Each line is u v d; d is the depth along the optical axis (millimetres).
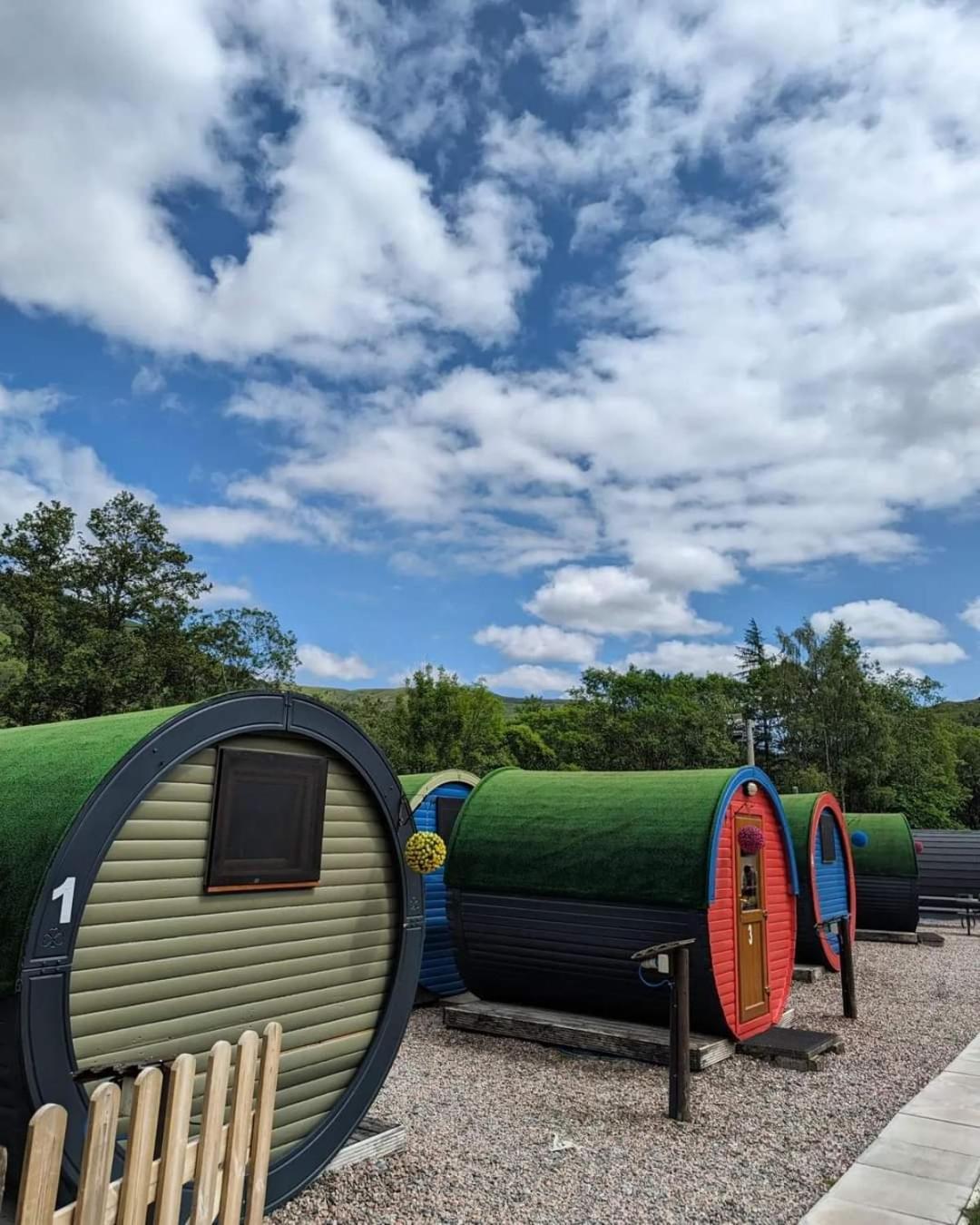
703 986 8250
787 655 49062
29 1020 3490
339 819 5297
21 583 31844
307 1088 5004
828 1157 5902
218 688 32844
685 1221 4887
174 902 4227
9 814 3896
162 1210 3236
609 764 47344
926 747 45875
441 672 39562
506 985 9539
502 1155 5789
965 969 14273
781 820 10203
